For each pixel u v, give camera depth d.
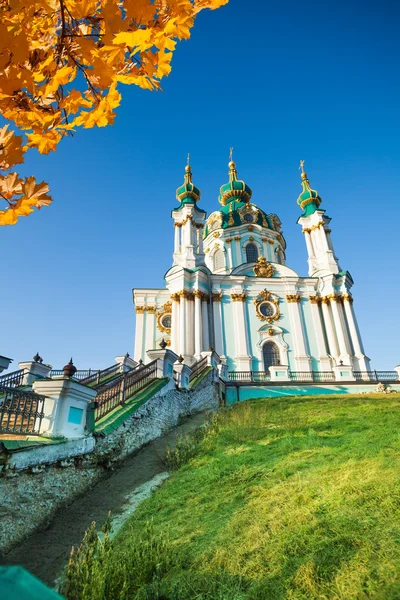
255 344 34.03
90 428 8.10
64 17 2.44
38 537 5.73
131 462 9.40
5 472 5.46
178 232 40.56
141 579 4.10
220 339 33.72
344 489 5.19
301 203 44.25
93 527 5.19
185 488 7.17
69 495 7.00
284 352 33.59
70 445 7.15
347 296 35.81
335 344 34.16
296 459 7.47
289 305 36.00
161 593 3.82
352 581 3.35
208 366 22.52
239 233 42.94
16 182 2.62
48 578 4.71
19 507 5.67
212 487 6.88
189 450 9.67
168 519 5.95
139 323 37.88
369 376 29.22
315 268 39.56
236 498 6.07
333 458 7.04
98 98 2.63
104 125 2.70
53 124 2.64
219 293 35.75
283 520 4.74
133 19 2.32
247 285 36.72
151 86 2.61
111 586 3.95
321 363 33.16
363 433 9.14
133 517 6.27
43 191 2.67
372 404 15.52
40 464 6.20
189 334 32.91
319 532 4.23
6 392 6.14
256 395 25.22
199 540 4.90
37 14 2.43
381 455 6.58
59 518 6.38
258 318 35.19
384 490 4.87
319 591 3.35
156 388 12.79
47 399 7.22
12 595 1.23
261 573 3.82
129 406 10.55
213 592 3.70
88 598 3.77
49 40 2.47
